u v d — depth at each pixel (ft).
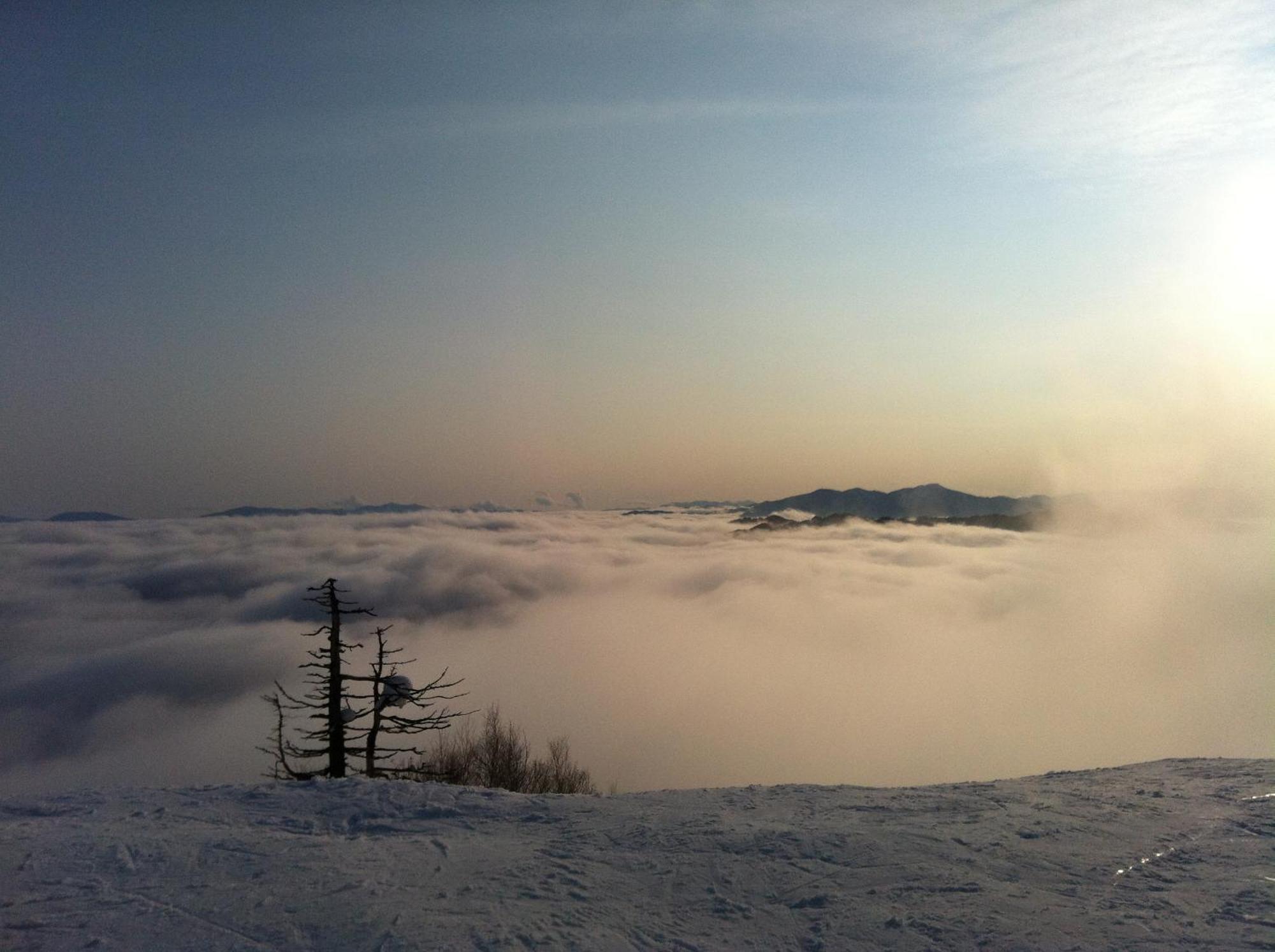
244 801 30.22
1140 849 22.57
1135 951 17.10
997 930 18.34
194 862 24.04
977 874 21.43
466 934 19.06
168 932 19.69
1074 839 23.58
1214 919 18.29
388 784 31.86
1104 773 32.09
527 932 19.11
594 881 22.18
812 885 21.38
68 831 26.84
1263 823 24.12
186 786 32.24
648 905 20.66
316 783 32.07
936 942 18.04
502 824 27.55
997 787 30.40
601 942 18.60
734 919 19.71
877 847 23.59
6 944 19.17
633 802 29.86
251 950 18.69
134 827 27.25
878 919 19.24
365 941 18.90
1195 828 24.04
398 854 24.59
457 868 23.40
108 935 19.53
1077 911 19.06
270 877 22.85
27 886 22.36
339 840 26.00
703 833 25.49
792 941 18.53
